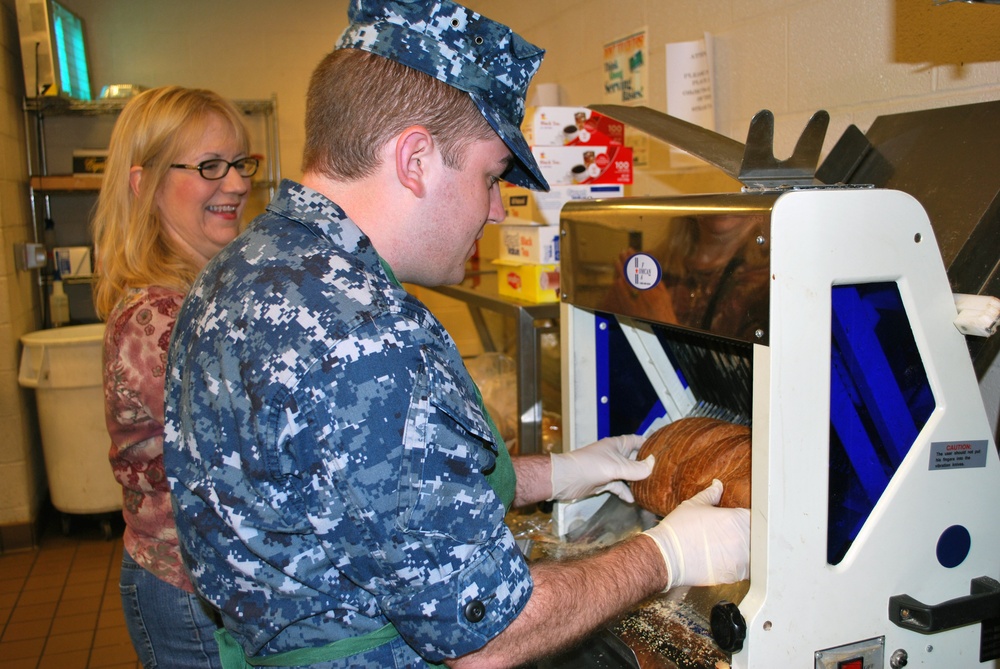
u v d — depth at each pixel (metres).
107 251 1.30
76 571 2.92
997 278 0.93
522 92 0.81
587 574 0.80
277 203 0.79
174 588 1.18
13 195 3.15
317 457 0.66
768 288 0.73
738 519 0.90
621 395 1.25
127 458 1.17
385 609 0.70
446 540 0.68
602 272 1.04
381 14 0.77
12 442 3.05
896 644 0.82
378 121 0.75
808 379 0.74
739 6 1.63
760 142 0.81
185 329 0.78
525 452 1.72
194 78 3.63
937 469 0.81
